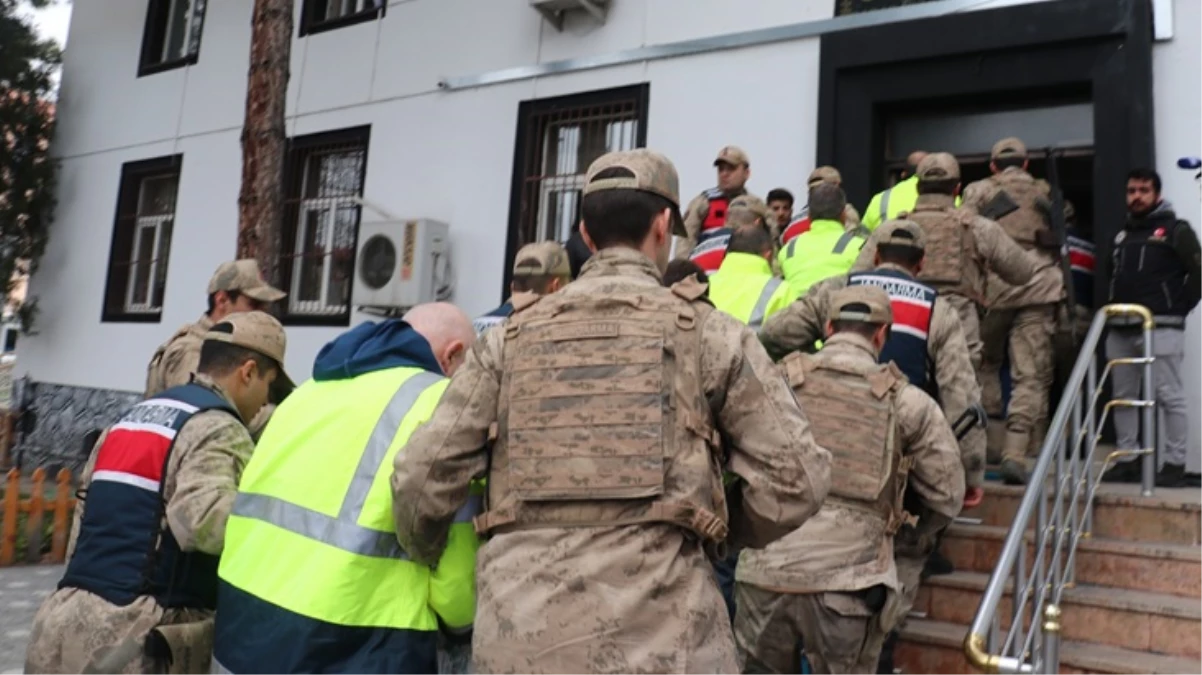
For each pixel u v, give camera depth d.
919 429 3.19
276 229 6.47
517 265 3.90
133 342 10.77
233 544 2.22
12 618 5.82
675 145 7.39
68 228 11.75
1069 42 5.92
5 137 11.70
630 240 2.08
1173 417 4.98
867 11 6.63
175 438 2.54
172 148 10.78
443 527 2.02
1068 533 4.18
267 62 6.51
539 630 1.79
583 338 1.93
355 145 9.43
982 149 6.52
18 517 8.05
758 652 3.26
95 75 11.77
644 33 7.65
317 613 2.02
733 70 7.20
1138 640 3.86
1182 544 4.25
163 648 2.43
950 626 4.21
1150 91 5.68
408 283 8.34
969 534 4.54
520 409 1.93
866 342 3.34
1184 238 4.89
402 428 2.17
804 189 6.80
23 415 11.67
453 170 8.61
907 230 4.00
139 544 2.51
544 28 8.20
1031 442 5.51
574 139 8.12
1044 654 3.12
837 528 3.08
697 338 1.93
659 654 1.75
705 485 1.87
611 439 1.85
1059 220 5.26
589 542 1.82
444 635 2.25
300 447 2.22
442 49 8.81
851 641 3.09
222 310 4.13
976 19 6.19
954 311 3.88
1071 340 5.18
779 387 1.94
